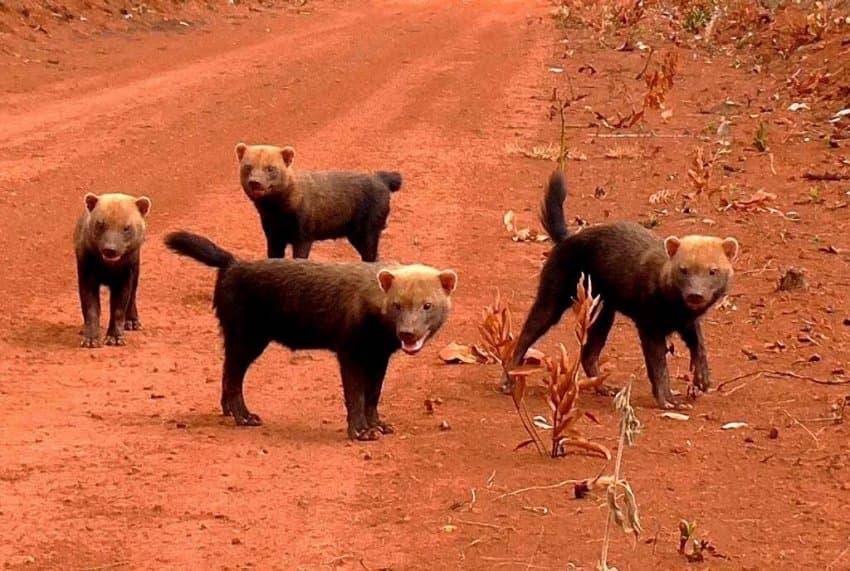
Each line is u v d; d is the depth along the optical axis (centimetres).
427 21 4644
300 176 1680
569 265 1284
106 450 1059
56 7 3784
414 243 1880
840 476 1013
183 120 2750
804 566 848
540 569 839
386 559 854
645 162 2383
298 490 976
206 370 1321
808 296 1562
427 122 2791
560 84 3278
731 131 2609
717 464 1042
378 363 1115
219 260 1158
